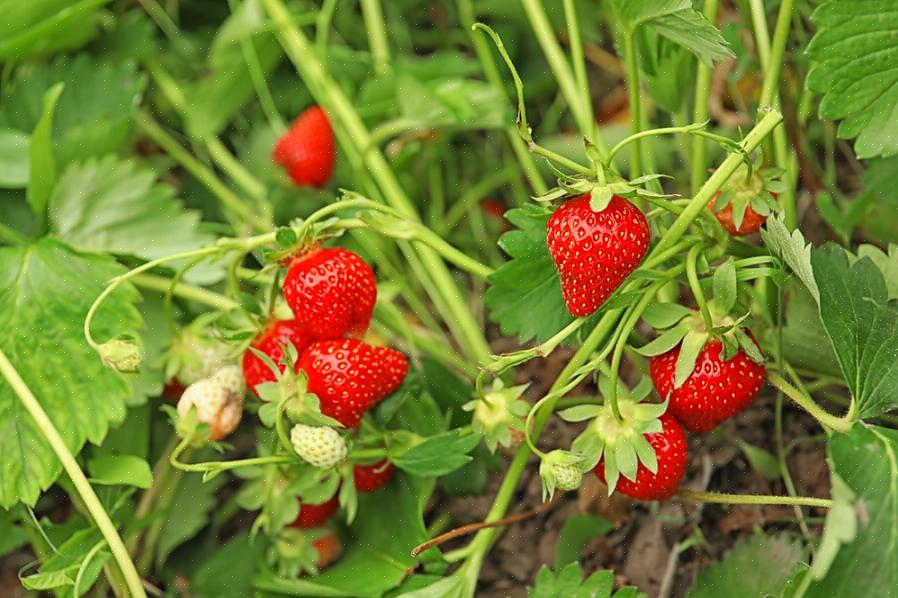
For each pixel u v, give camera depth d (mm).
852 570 549
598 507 692
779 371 623
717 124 735
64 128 719
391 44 795
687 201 579
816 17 589
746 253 602
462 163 773
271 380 614
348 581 638
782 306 658
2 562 711
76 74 722
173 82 771
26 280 652
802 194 728
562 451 576
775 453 691
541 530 696
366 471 643
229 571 686
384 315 681
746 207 587
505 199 771
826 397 688
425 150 762
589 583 603
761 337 648
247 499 647
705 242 589
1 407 634
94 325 647
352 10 798
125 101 718
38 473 630
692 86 725
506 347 729
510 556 693
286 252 605
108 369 643
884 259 609
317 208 754
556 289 619
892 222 692
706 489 688
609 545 687
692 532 685
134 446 689
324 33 740
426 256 699
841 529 529
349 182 750
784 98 702
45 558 667
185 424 622
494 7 774
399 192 718
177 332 650
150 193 693
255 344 618
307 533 662
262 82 748
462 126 720
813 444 687
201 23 800
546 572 605
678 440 585
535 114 782
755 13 657
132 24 763
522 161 735
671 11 586
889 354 571
